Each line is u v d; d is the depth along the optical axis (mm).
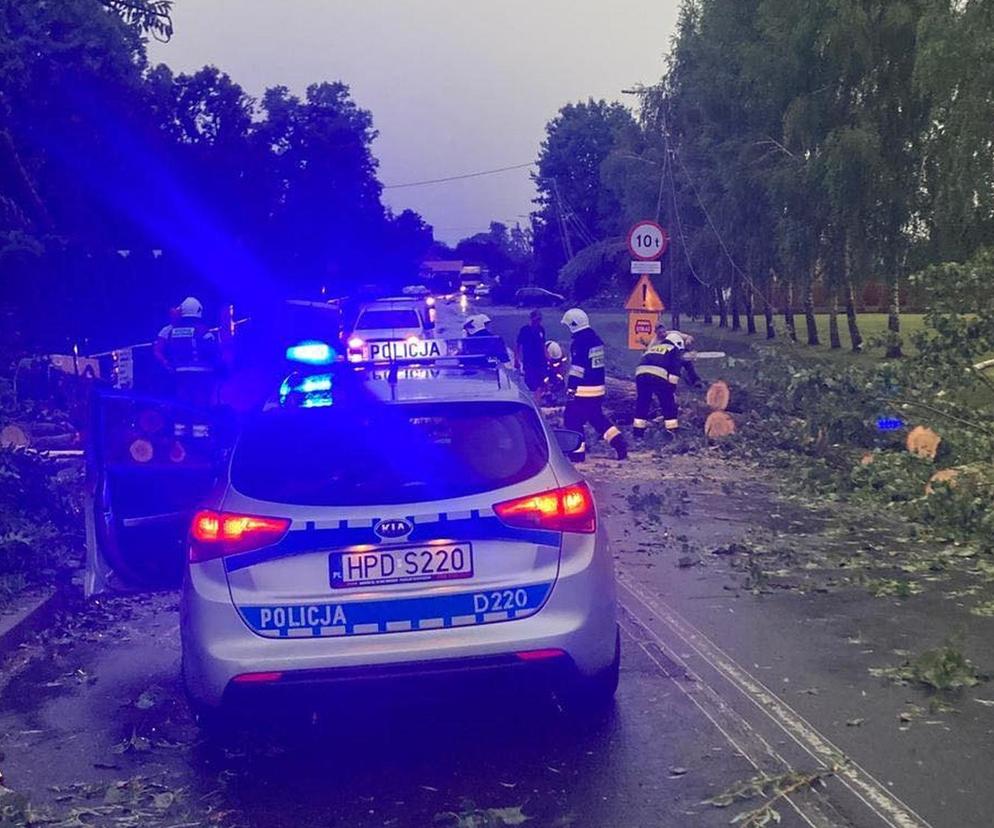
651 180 46094
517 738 5426
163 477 6922
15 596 7996
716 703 5766
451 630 5055
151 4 10430
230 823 4641
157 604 8352
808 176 27594
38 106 11664
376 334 24797
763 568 8703
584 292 79562
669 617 7418
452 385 5680
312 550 5047
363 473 5180
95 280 12789
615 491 12422
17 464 9828
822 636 6887
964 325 11266
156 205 21484
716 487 12570
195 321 13805
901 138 26125
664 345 16125
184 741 5582
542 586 5133
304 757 5324
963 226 22281
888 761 4957
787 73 27688
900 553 9125
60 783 5102
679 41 42750
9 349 11852
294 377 5973
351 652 4988
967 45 21578
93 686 6508
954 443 11555
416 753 5309
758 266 35500
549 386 21062
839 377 12406
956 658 6020
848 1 25906
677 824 4445
